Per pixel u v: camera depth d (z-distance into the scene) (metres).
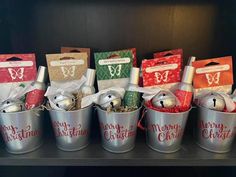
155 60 0.67
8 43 0.81
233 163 0.64
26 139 0.64
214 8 0.79
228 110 0.62
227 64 0.70
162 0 0.78
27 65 0.69
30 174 0.96
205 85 0.70
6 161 0.64
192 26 0.81
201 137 0.68
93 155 0.65
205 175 0.94
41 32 0.81
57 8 0.79
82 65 0.70
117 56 0.68
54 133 0.69
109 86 0.69
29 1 0.78
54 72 0.69
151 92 0.65
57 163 0.64
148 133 0.68
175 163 0.64
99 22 0.80
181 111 0.63
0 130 0.66
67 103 0.62
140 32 0.81
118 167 0.93
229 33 0.81
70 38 0.82
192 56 0.79
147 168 0.92
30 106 0.65
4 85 0.68
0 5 0.77
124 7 0.79
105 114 0.62
